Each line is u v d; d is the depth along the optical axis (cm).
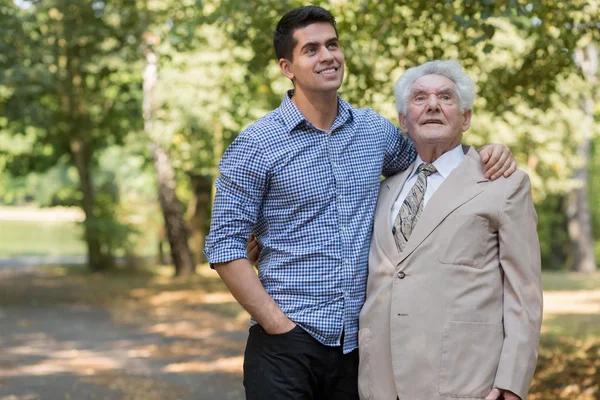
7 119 1488
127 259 2267
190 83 1533
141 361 902
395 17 663
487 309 320
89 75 1969
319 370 335
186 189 2509
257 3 648
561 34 623
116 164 3675
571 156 1911
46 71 1388
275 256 338
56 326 1209
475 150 340
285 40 340
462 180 329
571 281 1853
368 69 683
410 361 320
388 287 329
